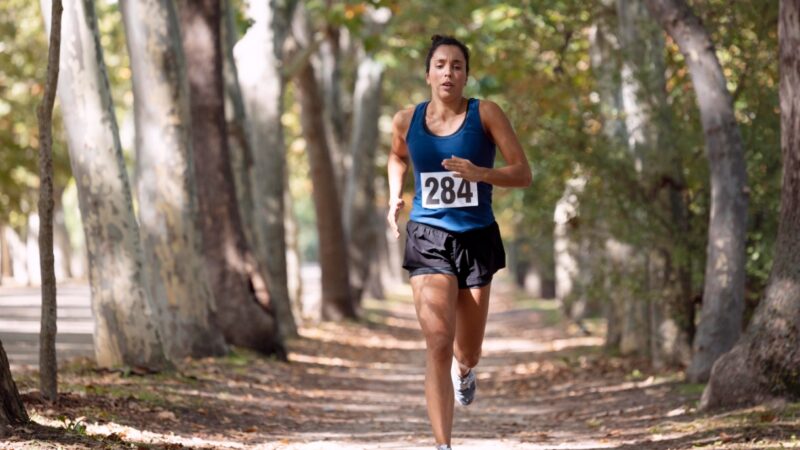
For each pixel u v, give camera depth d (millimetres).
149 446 10422
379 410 17016
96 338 16547
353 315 41344
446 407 8812
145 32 19781
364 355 30188
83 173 16344
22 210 56031
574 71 25750
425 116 8961
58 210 66750
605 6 22344
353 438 12836
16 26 46562
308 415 15586
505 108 21969
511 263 90625
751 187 18625
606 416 15227
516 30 24484
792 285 12359
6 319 32719
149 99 19969
